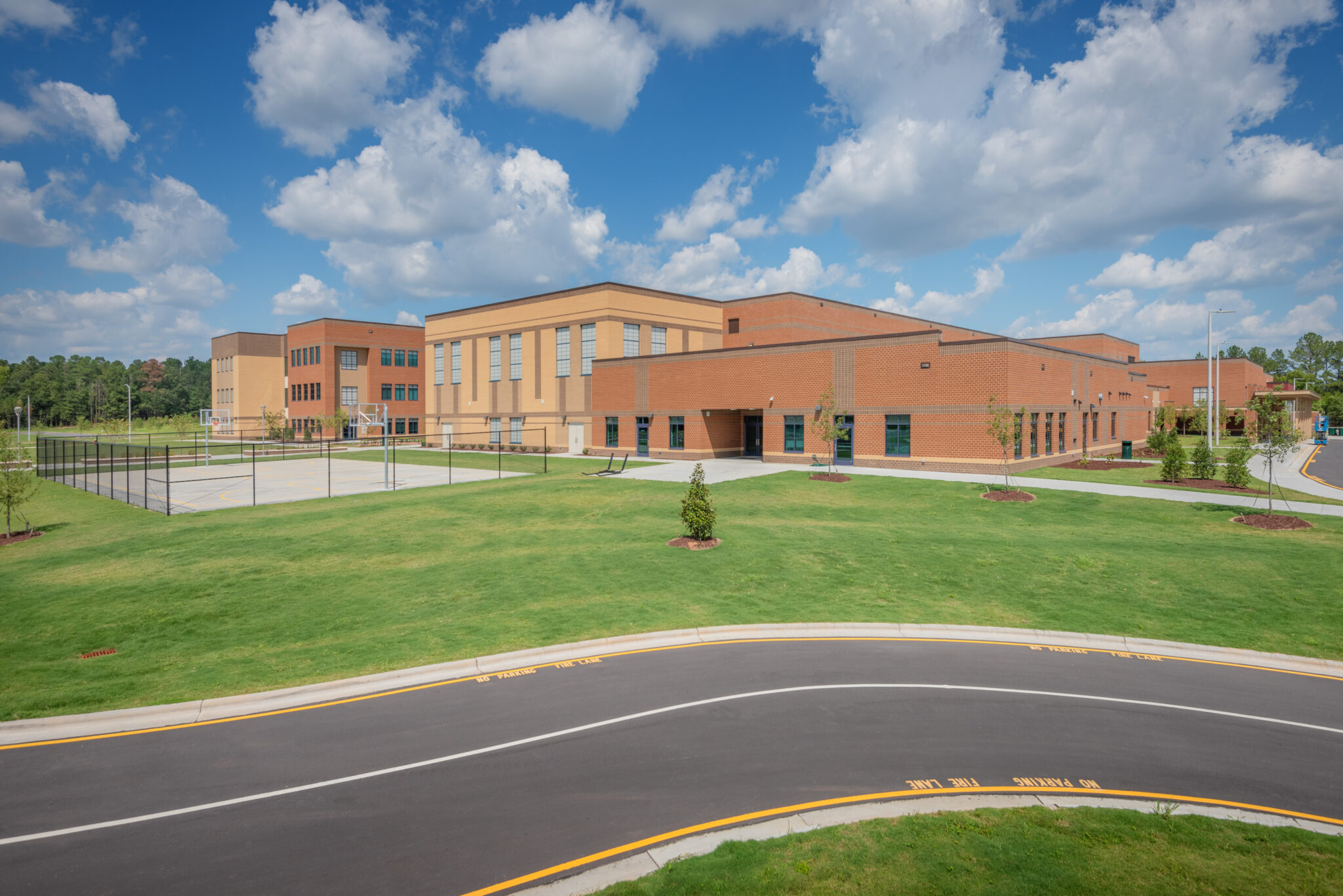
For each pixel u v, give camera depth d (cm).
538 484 3516
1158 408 6794
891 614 1501
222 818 766
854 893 604
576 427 5994
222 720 1029
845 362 4091
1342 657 1251
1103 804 773
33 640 1403
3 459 2567
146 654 1315
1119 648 1318
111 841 725
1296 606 1496
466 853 693
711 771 852
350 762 891
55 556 2145
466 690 1130
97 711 1046
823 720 999
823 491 3102
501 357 6750
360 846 711
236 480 4222
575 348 5962
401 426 8719
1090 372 4706
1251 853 668
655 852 686
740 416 5234
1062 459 4150
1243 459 2911
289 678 1177
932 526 2352
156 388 18912
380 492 3500
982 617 1480
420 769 868
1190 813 754
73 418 15988
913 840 687
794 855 662
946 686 1131
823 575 1773
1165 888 609
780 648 1314
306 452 6856
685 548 2044
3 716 1034
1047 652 1300
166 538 2342
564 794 804
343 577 1842
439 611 1549
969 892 602
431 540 2261
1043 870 634
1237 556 1827
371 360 8500
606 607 1553
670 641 1349
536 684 1147
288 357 8988
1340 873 636
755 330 6100
